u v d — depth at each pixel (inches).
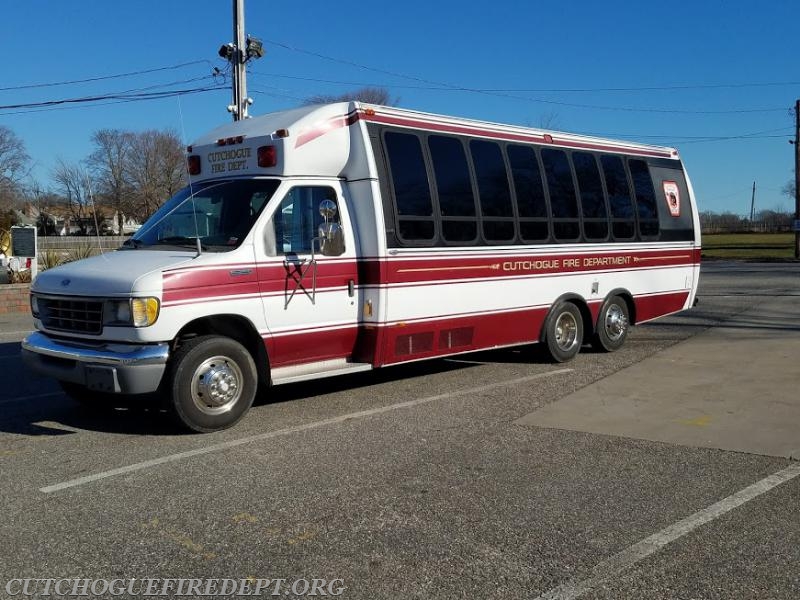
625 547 170.1
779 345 431.2
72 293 262.5
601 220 412.5
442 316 330.3
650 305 446.3
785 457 232.2
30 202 1886.1
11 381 364.2
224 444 253.0
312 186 295.7
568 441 253.1
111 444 255.8
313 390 337.7
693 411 290.0
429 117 332.8
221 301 263.4
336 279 297.4
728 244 2251.5
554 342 389.7
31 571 162.4
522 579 155.7
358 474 221.0
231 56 783.1
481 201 349.1
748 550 167.9
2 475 224.4
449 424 276.1
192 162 320.2
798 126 1582.2
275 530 181.8
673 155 467.5
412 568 161.3
